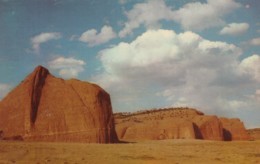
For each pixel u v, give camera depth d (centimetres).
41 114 5931
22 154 3644
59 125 5828
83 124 5841
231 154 4497
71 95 6016
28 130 5781
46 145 4706
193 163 3459
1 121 6141
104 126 6025
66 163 3066
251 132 16325
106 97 6331
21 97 6109
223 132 11625
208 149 5291
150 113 14475
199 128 10756
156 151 4544
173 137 10431
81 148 4481
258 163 3591
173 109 14238
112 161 3353
